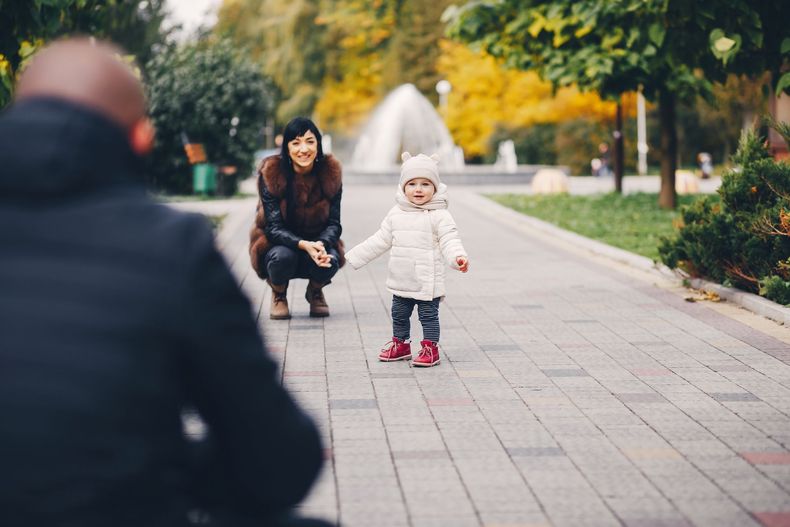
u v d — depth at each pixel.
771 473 4.65
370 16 56.47
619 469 4.71
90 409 1.94
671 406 5.86
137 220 2.09
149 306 2.01
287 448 2.14
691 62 15.43
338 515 4.10
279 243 8.70
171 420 2.08
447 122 48.22
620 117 26.39
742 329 8.20
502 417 5.64
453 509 4.17
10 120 2.07
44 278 2.01
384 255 13.77
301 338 8.05
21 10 9.59
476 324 8.61
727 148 50.59
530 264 12.81
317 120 57.19
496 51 19.58
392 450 5.02
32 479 1.91
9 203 2.07
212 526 2.27
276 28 54.28
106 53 2.21
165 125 25.72
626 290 10.44
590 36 18.02
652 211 20.12
